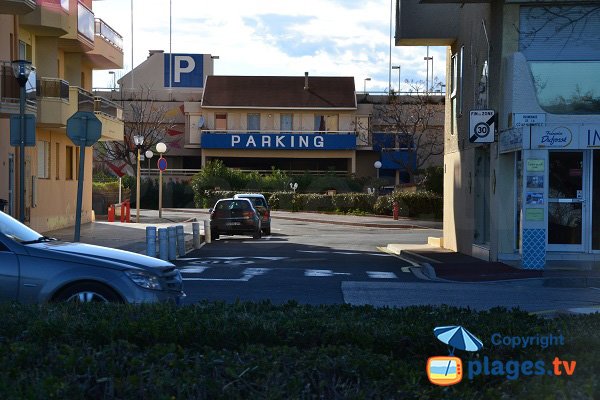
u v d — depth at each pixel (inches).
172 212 2145.7
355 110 2613.2
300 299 548.7
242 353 224.5
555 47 772.6
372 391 196.2
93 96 1269.7
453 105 1052.5
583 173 772.6
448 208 1066.7
